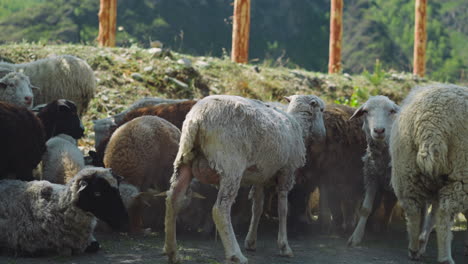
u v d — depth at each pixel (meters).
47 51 12.93
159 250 5.74
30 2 46.53
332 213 7.32
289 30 41.56
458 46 41.72
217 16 40.53
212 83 13.22
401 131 5.53
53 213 5.35
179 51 15.70
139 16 37.62
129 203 6.36
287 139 5.48
